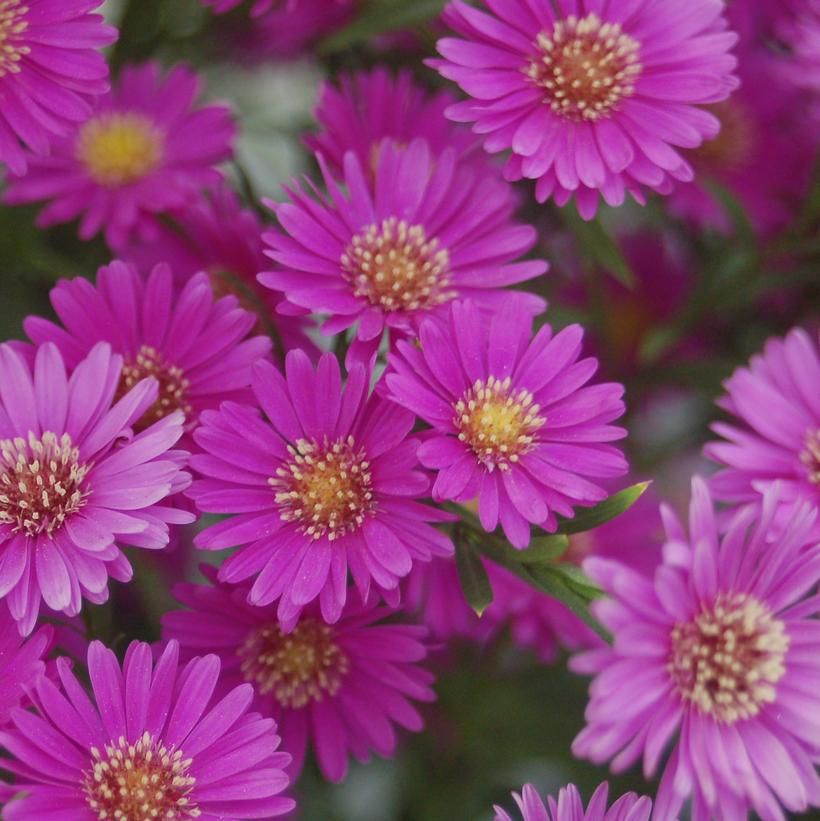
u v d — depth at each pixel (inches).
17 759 13.6
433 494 13.6
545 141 14.5
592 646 15.2
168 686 13.5
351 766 16.0
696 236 16.9
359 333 14.1
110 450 13.9
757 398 14.4
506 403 14.0
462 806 16.0
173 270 15.2
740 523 13.5
